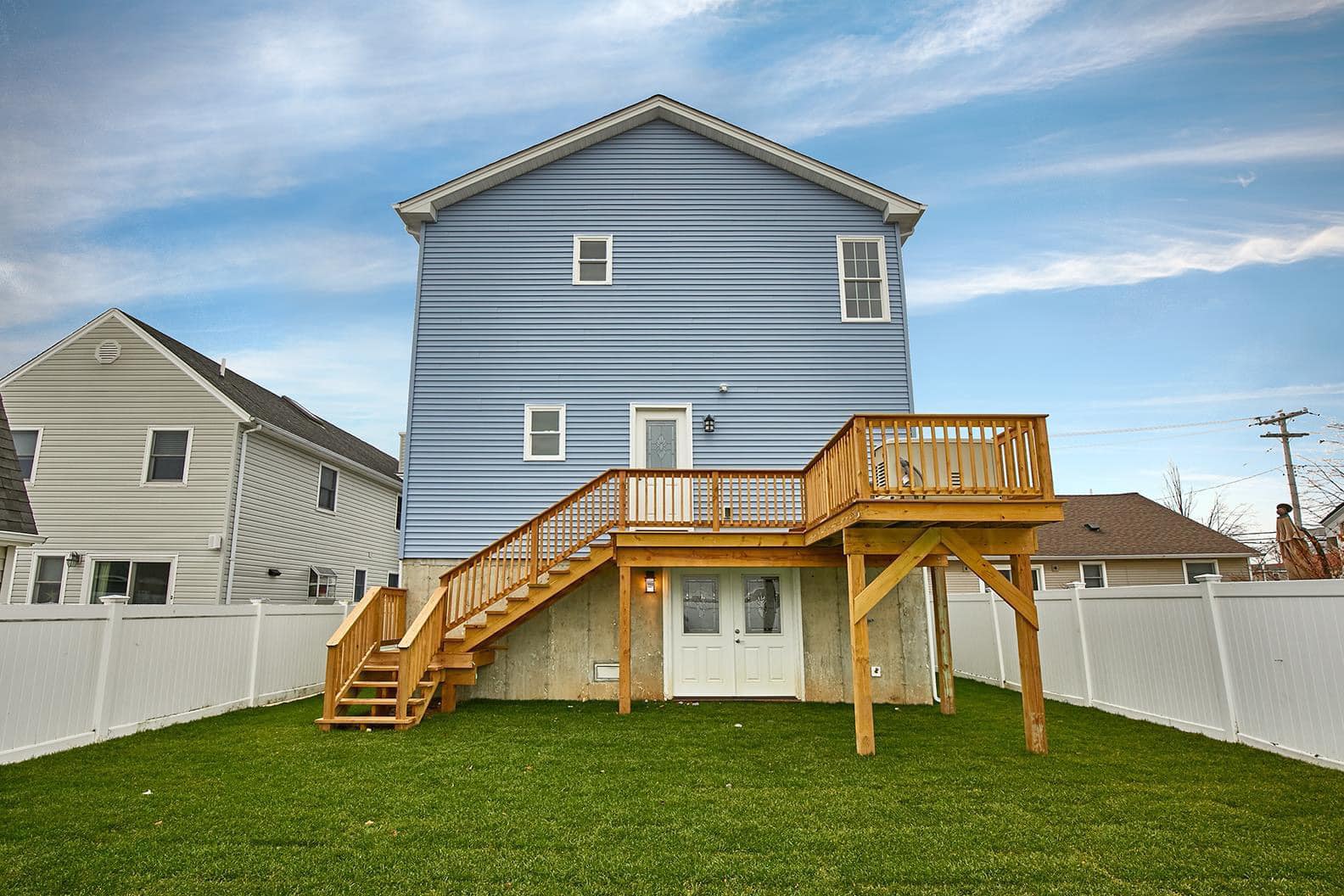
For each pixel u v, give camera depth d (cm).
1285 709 641
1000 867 394
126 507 1359
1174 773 591
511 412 1134
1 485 812
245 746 705
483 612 987
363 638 916
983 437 698
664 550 951
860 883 375
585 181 1219
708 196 1219
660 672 1062
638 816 482
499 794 535
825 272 1198
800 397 1153
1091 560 1995
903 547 729
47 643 657
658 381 1152
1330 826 452
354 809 495
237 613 964
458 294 1170
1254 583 677
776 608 1097
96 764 621
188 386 1411
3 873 379
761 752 686
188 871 386
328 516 1750
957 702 1062
